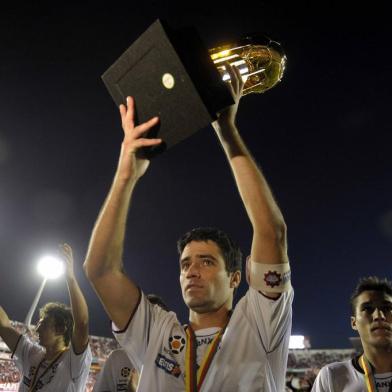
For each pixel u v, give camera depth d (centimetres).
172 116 181
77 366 439
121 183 212
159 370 224
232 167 216
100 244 225
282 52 235
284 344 221
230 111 212
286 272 213
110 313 242
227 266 243
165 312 252
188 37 176
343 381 373
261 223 208
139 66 184
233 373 210
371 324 358
